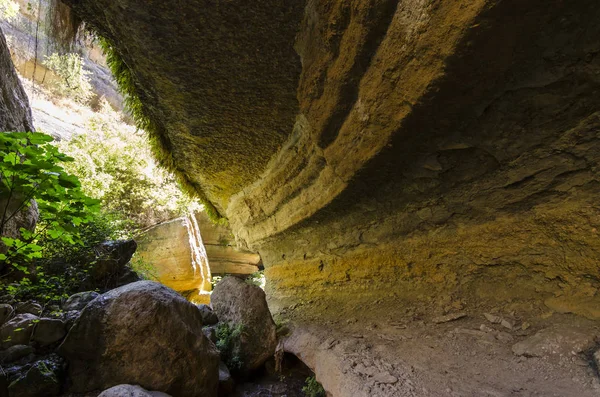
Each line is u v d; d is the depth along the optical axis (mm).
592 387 1965
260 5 2846
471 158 2762
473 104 2217
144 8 2879
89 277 5059
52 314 3703
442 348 2910
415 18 2031
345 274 5191
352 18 2492
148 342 3316
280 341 4969
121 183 12062
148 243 11430
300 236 5988
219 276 15242
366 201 4000
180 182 7402
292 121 4355
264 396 4406
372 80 2580
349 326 4176
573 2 1554
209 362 3725
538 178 2559
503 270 3115
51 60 7707
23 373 3035
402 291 4109
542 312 2697
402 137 2578
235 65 3514
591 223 2381
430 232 3754
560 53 1818
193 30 3084
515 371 2340
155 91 4121
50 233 3033
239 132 4801
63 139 12594
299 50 3291
